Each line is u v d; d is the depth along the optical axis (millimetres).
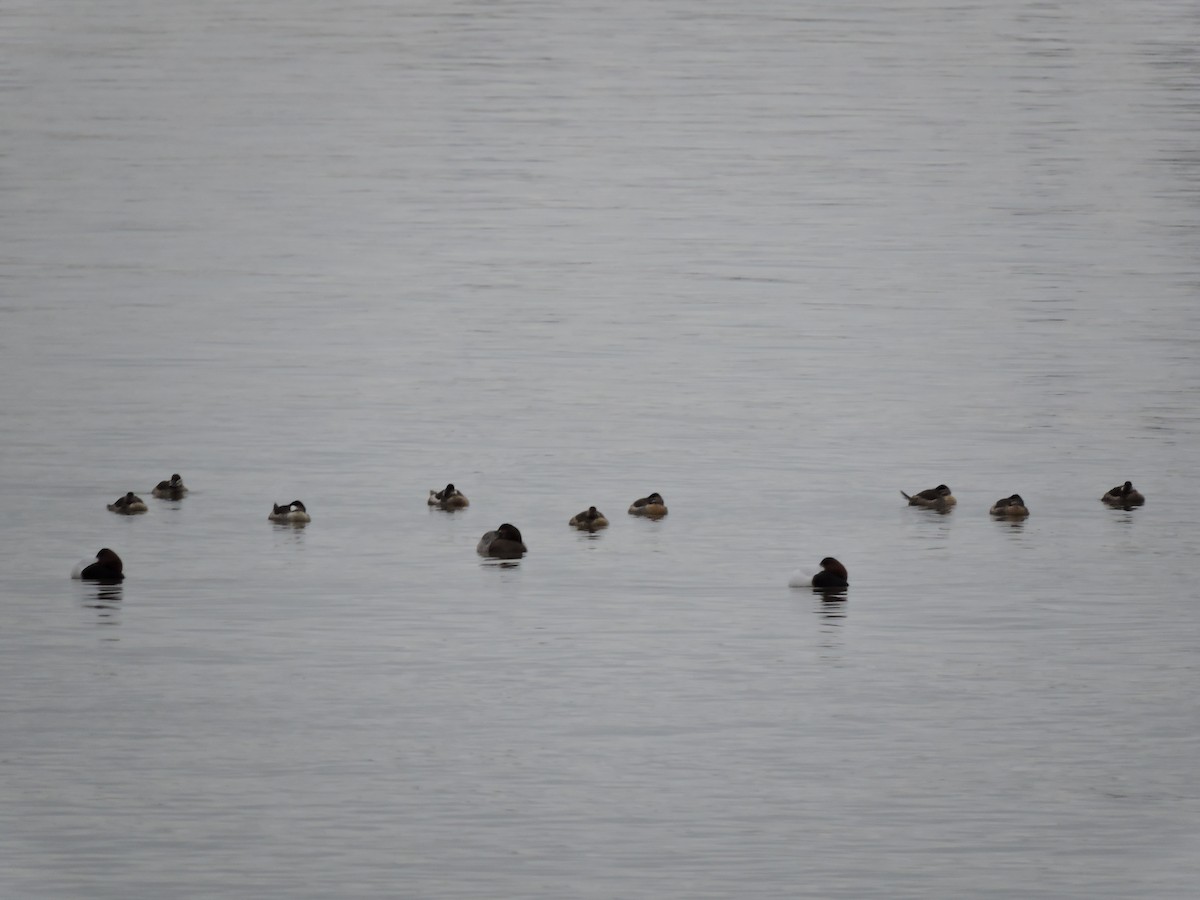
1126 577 44031
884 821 30344
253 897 27641
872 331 76000
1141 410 62688
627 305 81812
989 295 82750
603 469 55250
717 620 40594
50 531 47812
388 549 46438
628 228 100625
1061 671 37312
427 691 35969
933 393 65438
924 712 35000
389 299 82688
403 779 31750
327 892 27797
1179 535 47906
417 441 58594
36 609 41000
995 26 177125
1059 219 100875
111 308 79688
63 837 29469
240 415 61875
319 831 29797
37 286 84188
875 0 193625
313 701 35406
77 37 168250
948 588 43125
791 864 28812
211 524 48688
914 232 98312
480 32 174375
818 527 48844
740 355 71875
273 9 187000
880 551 46469
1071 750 33281
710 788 31484
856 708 35188
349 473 54531
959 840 29688
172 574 43906
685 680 36688
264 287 84938
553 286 86062
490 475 54438
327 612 40969
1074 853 29281
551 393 65688
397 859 28812
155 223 100312
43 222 100000
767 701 35531
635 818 30359
